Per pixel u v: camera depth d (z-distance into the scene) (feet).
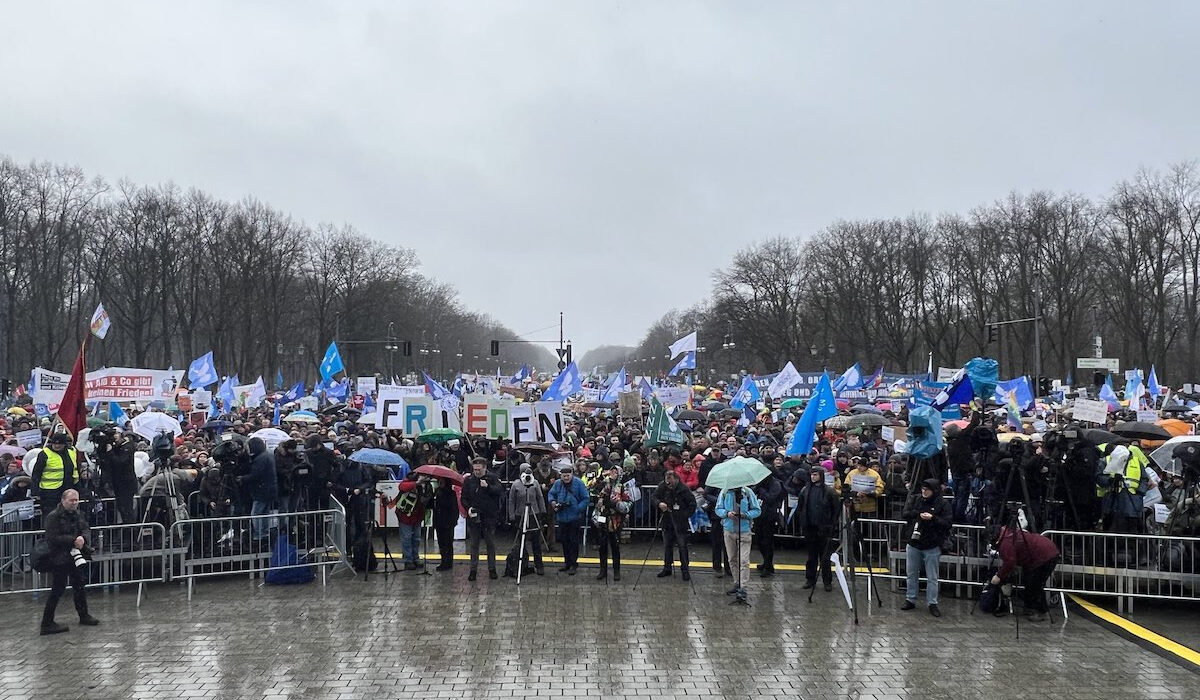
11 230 179.52
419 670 30.09
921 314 238.27
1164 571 37.40
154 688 28.37
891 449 60.49
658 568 47.65
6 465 48.75
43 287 185.16
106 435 43.16
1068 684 29.01
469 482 44.50
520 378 179.32
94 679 29.25
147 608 38.45
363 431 68.13
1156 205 192.75
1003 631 35.27
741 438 68.03
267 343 225.97
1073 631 35.42
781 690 28.35
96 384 77.10
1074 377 216.95
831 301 252.21
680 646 33.01
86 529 36.19
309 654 31.83
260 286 222.28
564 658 31.48
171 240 204.23
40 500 40.93
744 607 38.93
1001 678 29.60
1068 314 205.87
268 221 224.94
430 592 41.47
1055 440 41.19
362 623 35.91
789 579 45.03
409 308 289.12
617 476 46.52
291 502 45.09
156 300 212.02
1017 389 95.14
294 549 42.93
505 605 39.01
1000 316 217.56
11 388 174.09
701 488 52.01
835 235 253.03
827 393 55.67
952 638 34.27
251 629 35.06
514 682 28.96
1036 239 206.69
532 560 48.88
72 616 37.32
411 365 309.83
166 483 43.91
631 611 38.11
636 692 28.09
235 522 42.32
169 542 40.75
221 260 213.66
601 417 87.66
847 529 42.24
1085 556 38.42
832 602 40.01
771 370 275.39
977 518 42.45
